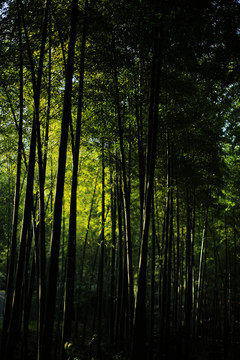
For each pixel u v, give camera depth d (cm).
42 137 680
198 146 734
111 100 612
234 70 549
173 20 407
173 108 642
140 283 416
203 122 711
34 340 1054
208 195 1021
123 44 526
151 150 431
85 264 1844
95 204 1224
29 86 635
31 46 558
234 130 775
